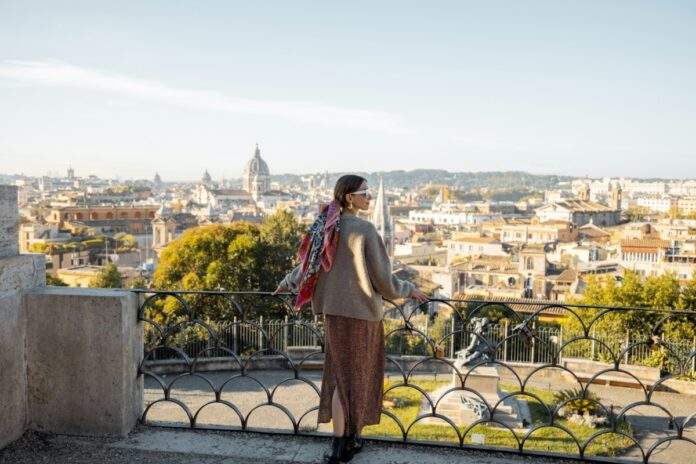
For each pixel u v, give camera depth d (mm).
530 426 17641
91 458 3922
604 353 25250
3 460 3875
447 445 4074
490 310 28469
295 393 21406
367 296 3494
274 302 33094
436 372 24375
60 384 4246
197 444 4125
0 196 4078
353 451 3867
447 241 143375
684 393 22094
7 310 4043
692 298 36625
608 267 99875
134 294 4359
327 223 3514
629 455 15555
